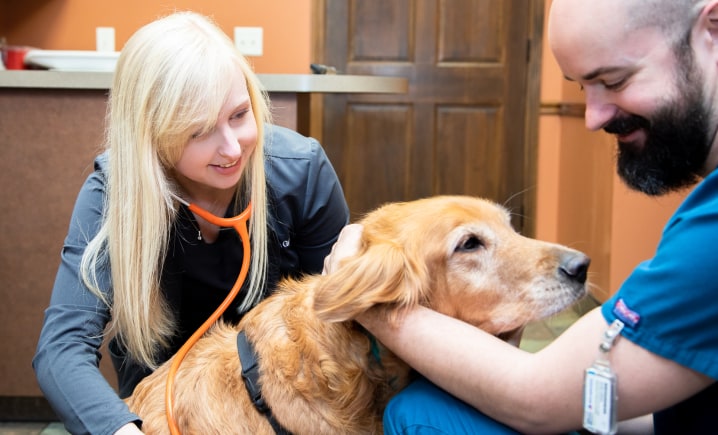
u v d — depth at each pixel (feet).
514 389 3.75
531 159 17.17
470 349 4.00
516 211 17.40
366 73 16.83
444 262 4.97
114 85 5.18
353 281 4.35
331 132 17.06
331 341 4.85
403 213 5.16
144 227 5.13
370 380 4.92
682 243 3.29
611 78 3.72
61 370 4.71
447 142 17.15
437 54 16.84
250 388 4.81
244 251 5.42
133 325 5.30
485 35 16.78
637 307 3.41
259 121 5.50
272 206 6.14
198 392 4.92
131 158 5.06
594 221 14.28
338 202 6.59
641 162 4.02
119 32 16.01
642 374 3.41
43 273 9.57
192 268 5.98
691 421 4.10
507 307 4.99
